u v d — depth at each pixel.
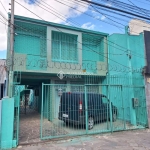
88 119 7.16
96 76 11.25
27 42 9.94
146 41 8.55
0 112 5.13
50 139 5.89
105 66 11.34
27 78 10.01
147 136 6.46
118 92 8.56
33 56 9.80
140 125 8.12
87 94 7.34
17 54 8.76
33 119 10.45
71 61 10.95
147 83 8.39
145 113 8.14
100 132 6.71
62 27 10.37
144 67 8.31
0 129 5.07
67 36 11.07
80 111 6.93
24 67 8.83
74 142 5.66
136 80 8.71
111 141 5.79
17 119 5.45
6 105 5.22
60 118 7.61
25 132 6.99
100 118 7.57
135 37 9.00
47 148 5.07
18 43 9.69
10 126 5.19
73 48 11.22
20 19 9.20
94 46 12.29
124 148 5.12
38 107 14.06
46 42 10.08
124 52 9.48
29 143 5.46
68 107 7.37
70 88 8.59
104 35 11.71
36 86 15.00
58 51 10.72
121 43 9.82
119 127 7.44
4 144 5.04
